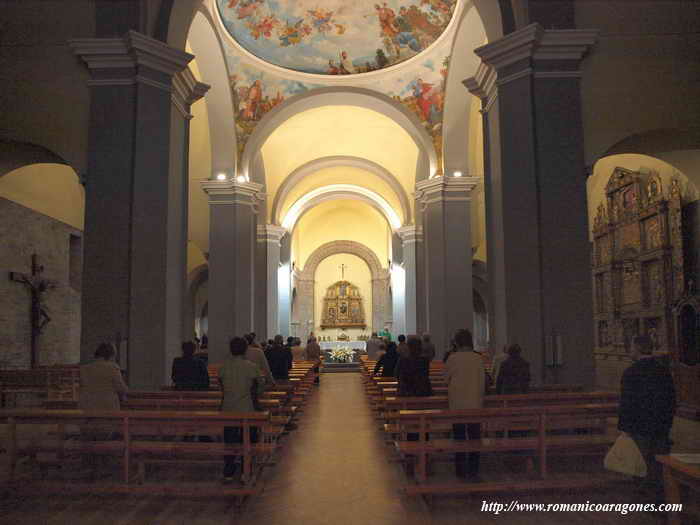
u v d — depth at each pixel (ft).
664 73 28.25
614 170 47.60
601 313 50.72
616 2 28.55
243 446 18.26
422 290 68.08
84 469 20.85
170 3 29.12
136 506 17.29
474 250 64.85
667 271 40.14
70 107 27.99
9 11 28.37
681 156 34.96
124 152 27.58
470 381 19.97
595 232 51.19
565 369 26.35
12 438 18.29
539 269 26.76
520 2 28.35
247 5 48.16
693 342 35.94
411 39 51.16
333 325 128.88
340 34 52.01
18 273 43.91
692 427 29.68
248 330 52.03
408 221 71.82
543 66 27.71
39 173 47.24
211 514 16.67
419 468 19.27
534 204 27.04
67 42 27.99
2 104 28.02
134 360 26.63
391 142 70.13
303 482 20.22
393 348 37.22
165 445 18.22
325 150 72.28
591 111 27.99
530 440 18.75
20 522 15.84
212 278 51.67
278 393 25.09
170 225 28.37
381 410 33.63
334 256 132.46
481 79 30.81
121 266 27.14
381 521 16.12
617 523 15.53
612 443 18.57
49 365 45.80
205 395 22.79
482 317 93.86
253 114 53.36
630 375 16.65
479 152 62.64
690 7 28.37
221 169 52.54
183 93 30.68
